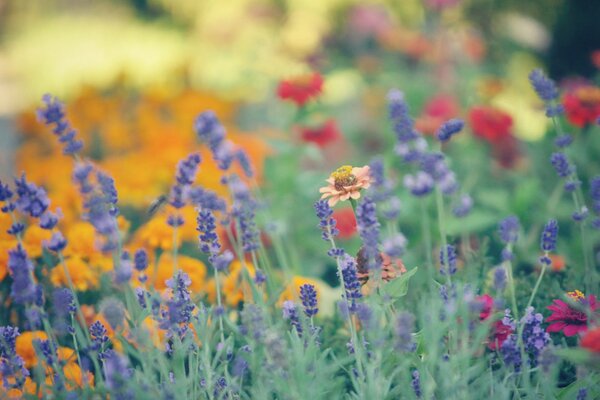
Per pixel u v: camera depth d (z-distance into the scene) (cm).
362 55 805
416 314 291
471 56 721
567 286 308
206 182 505
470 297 220
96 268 324
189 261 321
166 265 319
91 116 664
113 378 201
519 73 758
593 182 268
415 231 419
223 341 237
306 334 232
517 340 242
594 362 218
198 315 241
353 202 255
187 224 348
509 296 298
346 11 888
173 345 244
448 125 261
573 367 268
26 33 989
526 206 426
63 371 254
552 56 744
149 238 328
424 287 308
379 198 269
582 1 710
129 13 984
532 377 255
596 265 354
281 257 324
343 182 252
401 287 248
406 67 751
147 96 657
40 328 291
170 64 873
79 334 233
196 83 873
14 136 725
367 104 694
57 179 569
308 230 451
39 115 259
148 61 870
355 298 237
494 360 257
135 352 226
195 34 948
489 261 324
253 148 555
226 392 242
